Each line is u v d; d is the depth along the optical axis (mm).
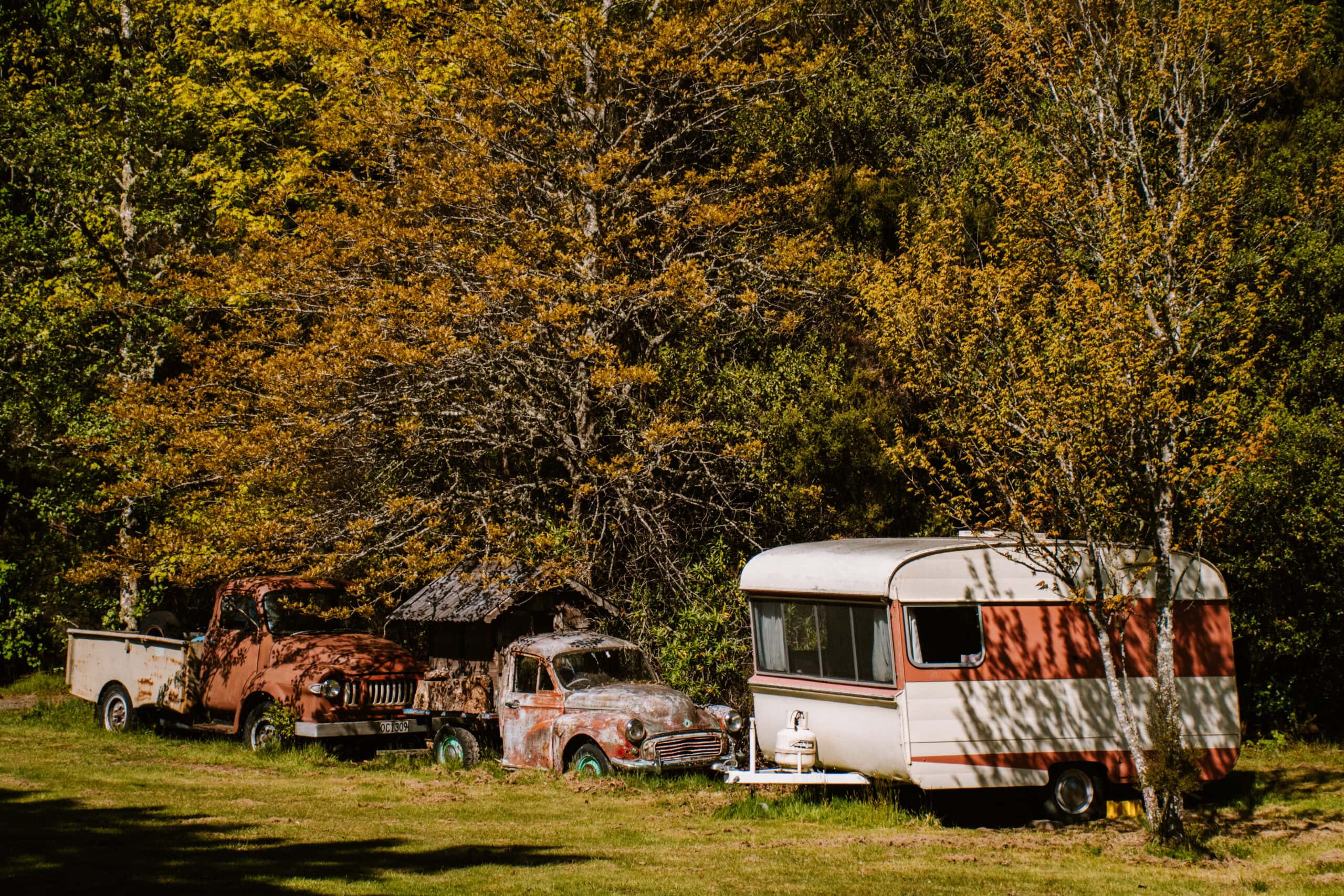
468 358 15672
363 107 19156
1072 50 17266
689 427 15305
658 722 12828
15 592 21969
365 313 15828
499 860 8906
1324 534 15430
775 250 17672
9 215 22688
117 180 22500
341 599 16500
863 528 15906
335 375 15023
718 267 18281
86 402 20312
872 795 11938
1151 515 10383
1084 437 10109
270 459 15531
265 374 15344
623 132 18250
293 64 24953
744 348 18219
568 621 16656
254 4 24156
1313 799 12734
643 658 15039
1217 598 12523
